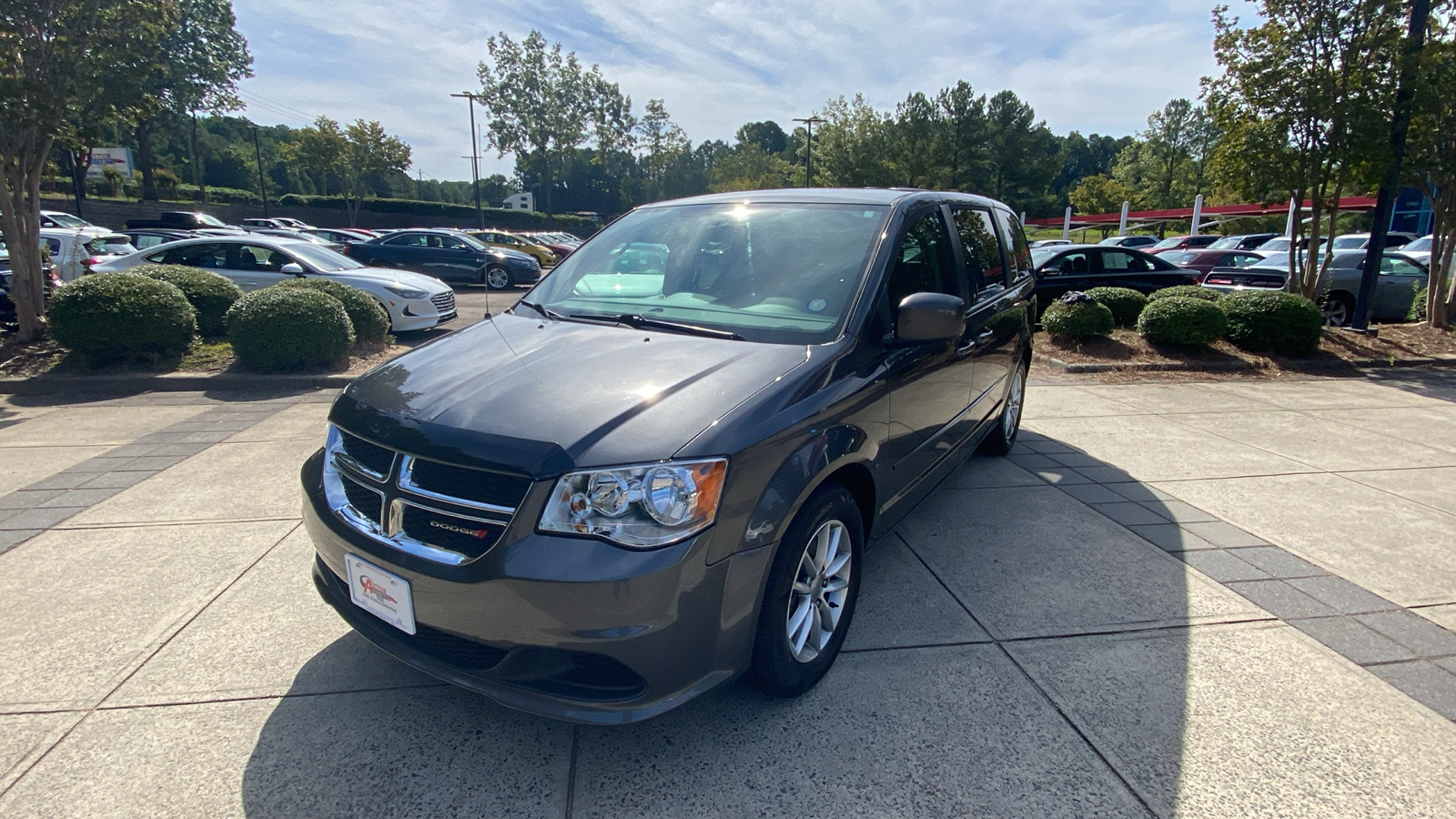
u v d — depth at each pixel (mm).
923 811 2195
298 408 6895
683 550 2105
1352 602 3455
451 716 2598
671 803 2219
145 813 2164
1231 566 3797
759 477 2295
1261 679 2854
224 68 46344
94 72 8820
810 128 52906
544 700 2162
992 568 3738
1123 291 10711
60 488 4723
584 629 2057
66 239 13836
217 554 3799
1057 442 5984
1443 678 2873
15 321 9992
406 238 20219
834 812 2189
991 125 61969
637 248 3660
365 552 2342
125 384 7738
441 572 2158
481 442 2189
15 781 2273
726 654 2285
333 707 2635
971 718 2604
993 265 4703
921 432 3443
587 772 2344
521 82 62656
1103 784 2307
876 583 3559
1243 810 2209
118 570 3627
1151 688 2787
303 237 24141
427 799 2230
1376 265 10547
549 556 2053
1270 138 10281
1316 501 4727
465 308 15766
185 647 2980
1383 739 2523
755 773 2340
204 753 2402
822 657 2756
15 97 8211
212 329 9680
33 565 3670
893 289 3189
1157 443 5977
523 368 2629
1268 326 9367
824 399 2604
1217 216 40625
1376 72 9469
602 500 2088
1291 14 9734
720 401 2354
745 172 67875
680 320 3094
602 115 66125
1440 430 6406
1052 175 66562
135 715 2576
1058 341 9906
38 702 2637
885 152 50906
